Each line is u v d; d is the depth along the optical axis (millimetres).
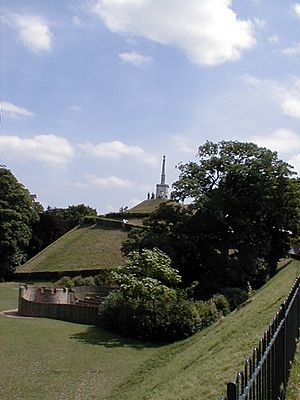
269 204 44281
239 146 45344
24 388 17594
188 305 28312
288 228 46875
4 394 16766
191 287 39312
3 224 69188
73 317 34625
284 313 9594
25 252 81688
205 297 40781
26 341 26422
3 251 69375
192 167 46125
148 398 14117
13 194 71812
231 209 44094
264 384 6785
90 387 17875
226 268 41812
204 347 19047
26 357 22562
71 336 28500
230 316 25891
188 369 16062
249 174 43688
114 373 20016
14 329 30203
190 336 27094
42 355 23094
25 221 72750
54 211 94312
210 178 45844
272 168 44125
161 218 44219
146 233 43375
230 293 36031
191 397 11805
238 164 44219
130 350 24984
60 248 75875
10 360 21875
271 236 46688
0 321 33531
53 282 64125
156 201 97062
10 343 25672
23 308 38094
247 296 35875
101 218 83750
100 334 29344
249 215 44812
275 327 8586
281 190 44750
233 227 44156
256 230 44156
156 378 17531
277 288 28109
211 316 29031
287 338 9945
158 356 23109
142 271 32062
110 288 46344
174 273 33156
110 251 70375
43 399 16375
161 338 27406
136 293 29625
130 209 95625
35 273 67625
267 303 22141
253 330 17188
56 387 17828
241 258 42625
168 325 27266
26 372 19859
